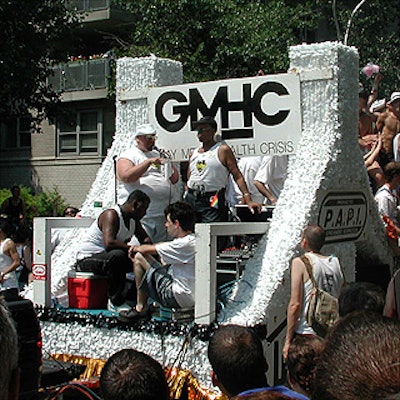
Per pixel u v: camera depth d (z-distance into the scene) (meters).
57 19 17.64
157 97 6.54
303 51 5.82
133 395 2.81
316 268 4.84
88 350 5.56
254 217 6.18
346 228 6.02
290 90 5.85
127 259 5.72
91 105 21.64
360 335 1.50
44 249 5.88
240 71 15.95
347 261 6.12
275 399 2.26
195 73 15.28
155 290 5.25
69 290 6.03
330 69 5.68
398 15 17.02
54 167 22.69
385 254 6.72
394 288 3.83
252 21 15.41
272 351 5.16
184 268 5.19
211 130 6.07
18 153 23.44
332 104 5.69
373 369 1.41
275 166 6.45
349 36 16.27
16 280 7.95
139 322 5.32
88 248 5.92
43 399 4.37
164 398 2.88
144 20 16.20
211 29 15.63
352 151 5.95
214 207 6.09
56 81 21.47
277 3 15.70
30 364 3.80
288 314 4.87
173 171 6.52
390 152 7.59
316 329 4.72
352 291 4.11
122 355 2.97
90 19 20.69
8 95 17.12
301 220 5.36
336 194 5.76
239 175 6.09
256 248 5.54
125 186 6.15
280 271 5.20
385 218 6.69
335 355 1.48
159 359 5.20
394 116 7.56
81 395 4.69
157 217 6.21
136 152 6.17
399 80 15.74
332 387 1.44
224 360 3.29
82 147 22.11
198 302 5.03
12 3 16.27
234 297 5.30
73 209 10.55
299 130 5.82
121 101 6.79
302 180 5.58
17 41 16.69
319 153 5.63
